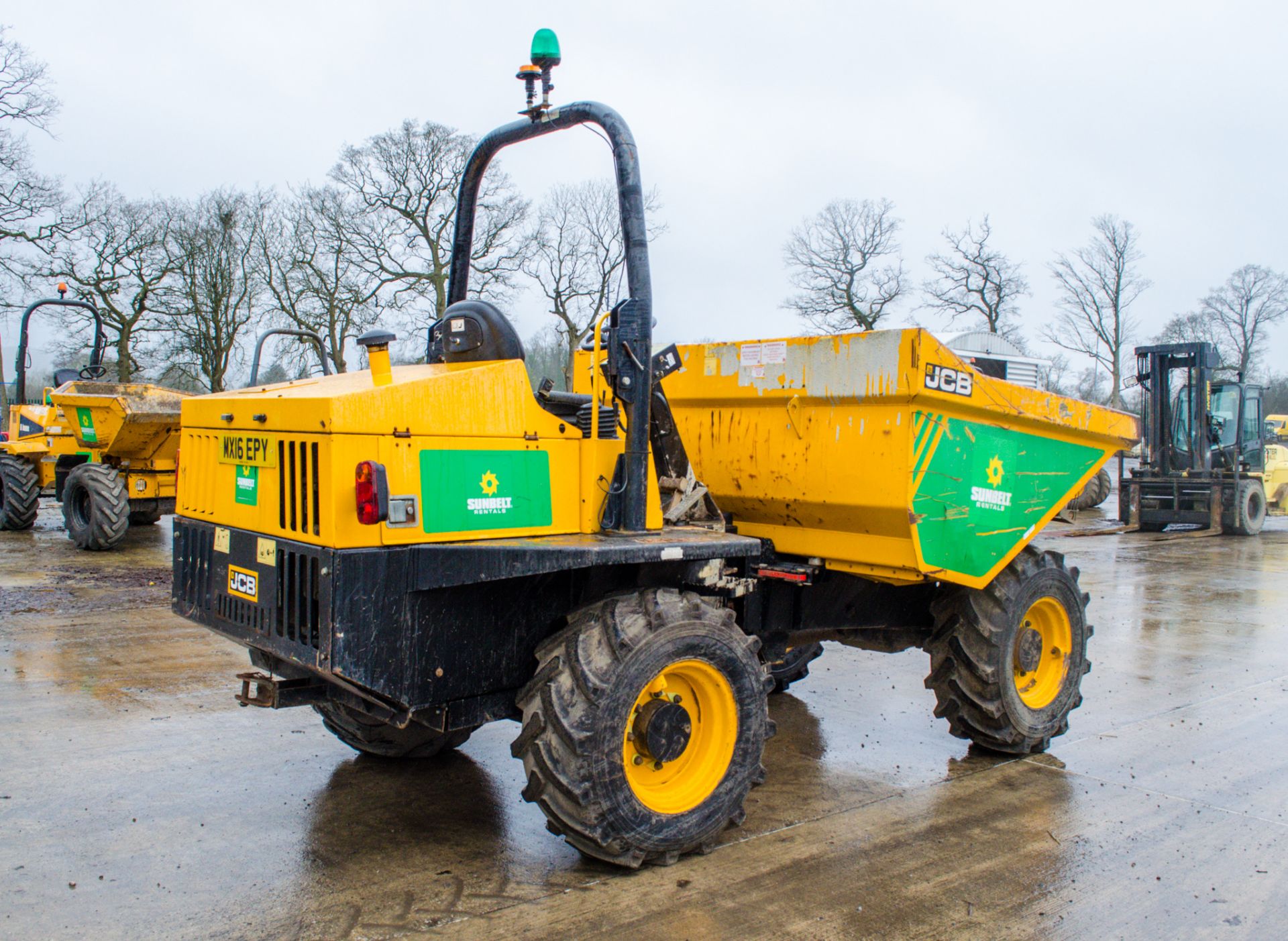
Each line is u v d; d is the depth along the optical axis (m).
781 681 5.86
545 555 3.03
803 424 4.30
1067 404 4.72
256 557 3.38
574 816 3.22
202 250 27.19
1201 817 4.02
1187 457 16.31
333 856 3.49
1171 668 6.66
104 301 26.72
